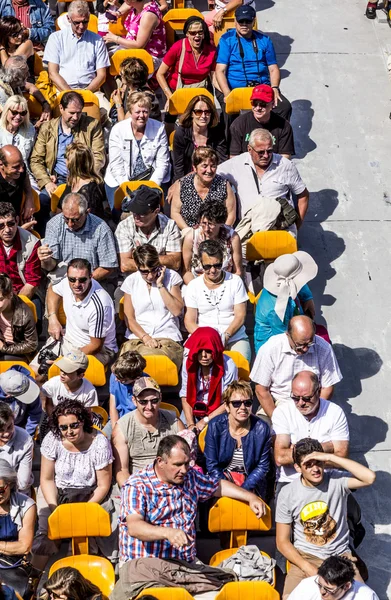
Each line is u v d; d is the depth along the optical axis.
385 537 14.76
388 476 15.57
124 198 16.64
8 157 16.52
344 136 21.12
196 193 16.98
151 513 12.24
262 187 17.56
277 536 12.95
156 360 14.65
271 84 20.14
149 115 18.58
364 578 13.14
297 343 13.98
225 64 20.11
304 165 20.52
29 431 13.95
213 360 14.23
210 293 15.45
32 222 16.23
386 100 21.95
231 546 13.13
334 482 12.84
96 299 15.16
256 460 13.53
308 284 18.36
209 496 12.89
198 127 18.02
